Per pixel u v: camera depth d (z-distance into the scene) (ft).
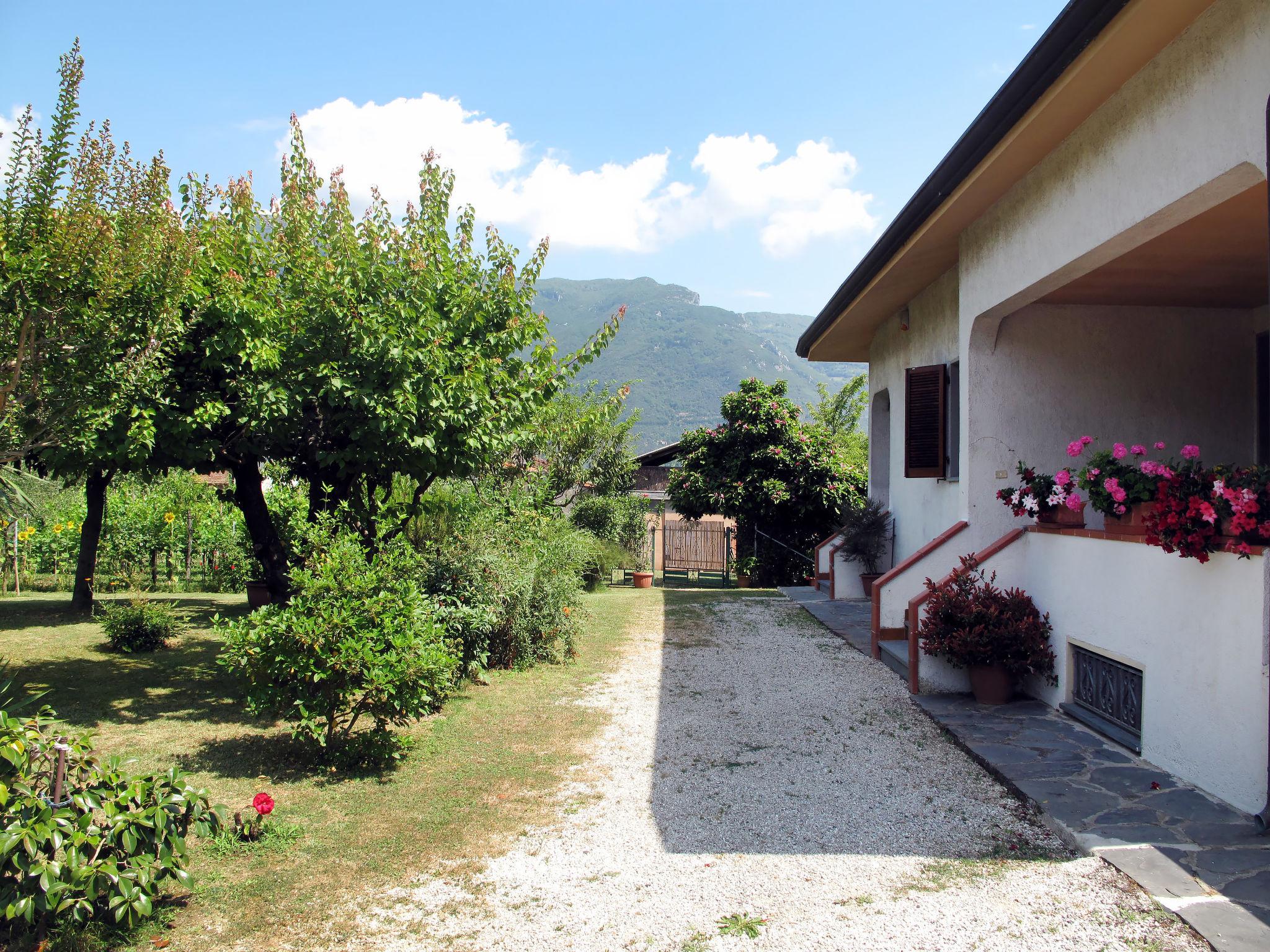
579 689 25.91
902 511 39.58
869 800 16.37
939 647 22.79
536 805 16.49
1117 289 23.47
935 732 20.68
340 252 26.21
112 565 57.26
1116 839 13.50
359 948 11.34
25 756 11.32
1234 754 14.67
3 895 10.56
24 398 18.99
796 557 58.08
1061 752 18.15
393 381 24.49
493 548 28.76
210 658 31.14
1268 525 13.65
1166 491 15.51
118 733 21.49
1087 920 11.23
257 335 24.04
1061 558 21.47
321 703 18.31
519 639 29.01
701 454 60.18
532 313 29.27
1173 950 10.35
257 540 28.02
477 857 14.17
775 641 33.27
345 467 26.14
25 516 48.65
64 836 11.06
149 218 21.34
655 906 12.36
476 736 21.08
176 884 13.03
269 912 12.30
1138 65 16.10
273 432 24.76
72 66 19.36
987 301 23.90
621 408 63.31
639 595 52.60
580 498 63.98
